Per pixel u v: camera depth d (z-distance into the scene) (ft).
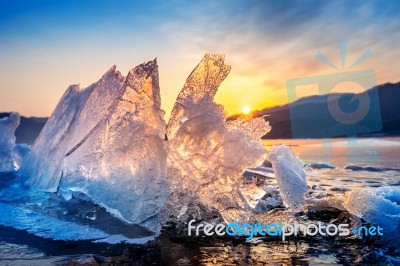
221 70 8.86
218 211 8.75
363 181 16.07
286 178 8.89
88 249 7.23
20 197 12.29
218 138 8.68
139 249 7.18
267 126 9.08
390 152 33.27
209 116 8.72
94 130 10.12
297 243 7.41
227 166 8.57
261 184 11.23
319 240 7.58
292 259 6.49
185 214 8.73
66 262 6.52
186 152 8.70
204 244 7.40
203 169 8.64
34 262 6.55
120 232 8.22
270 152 9.23
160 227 8.05
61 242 7.68
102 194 9.13
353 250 6.94
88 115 11.42
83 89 13.94
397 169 20.35
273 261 6.39
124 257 6.72
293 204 8.70
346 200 9.05
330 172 19.62
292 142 57.16
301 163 10.96
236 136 8.71
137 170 8.58
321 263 6.27
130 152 8.86
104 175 9.30
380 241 7.38
